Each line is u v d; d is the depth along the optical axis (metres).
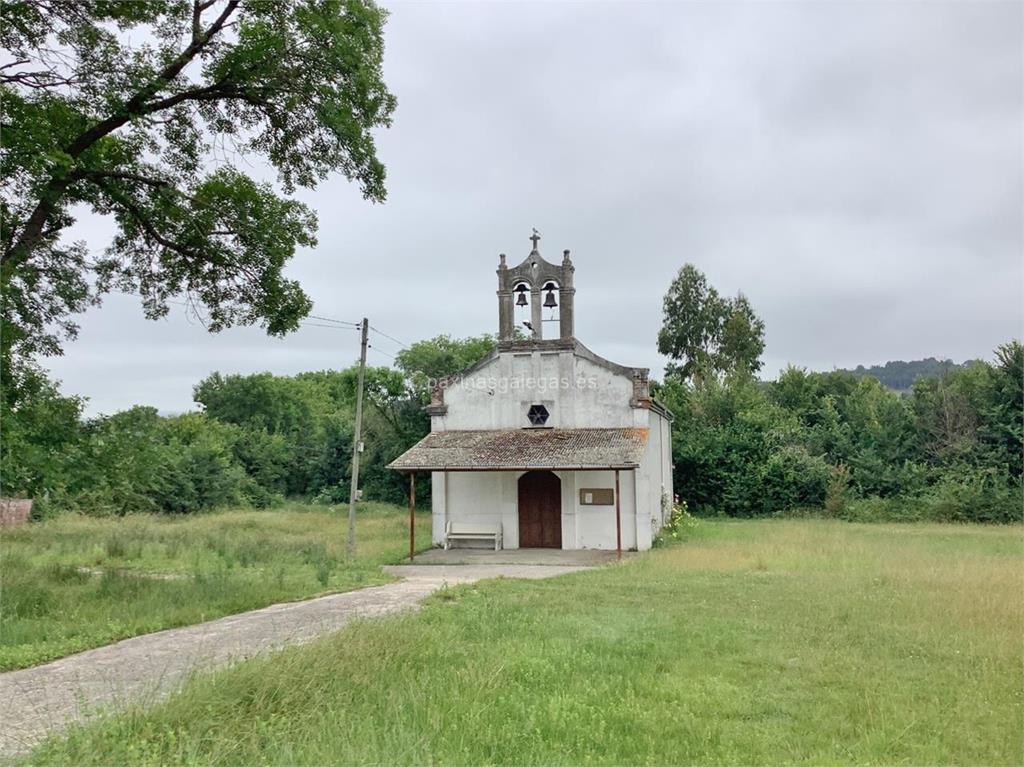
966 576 16.61
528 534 28.11
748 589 15.77
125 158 16.88
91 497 39.72
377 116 17.91
